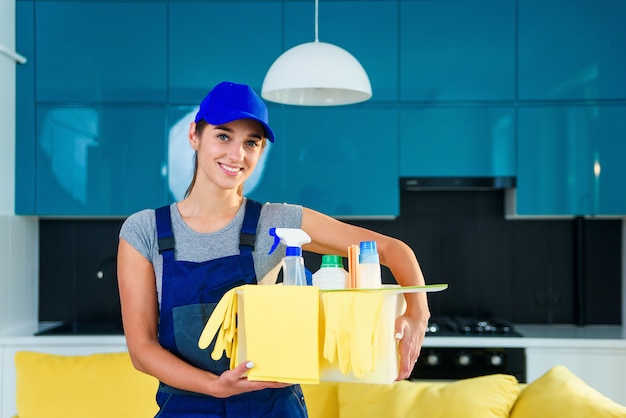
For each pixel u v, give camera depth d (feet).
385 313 4.23
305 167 13.07
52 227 14.48
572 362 12.04
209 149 4.75
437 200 14.42
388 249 4.96
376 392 9.70
